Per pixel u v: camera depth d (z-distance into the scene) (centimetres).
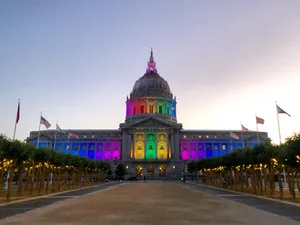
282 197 3494
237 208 2367
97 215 1939
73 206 2475
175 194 3891
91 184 7456
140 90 16575
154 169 13112
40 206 2517
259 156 4112
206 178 7888
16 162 3562
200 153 14575
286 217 1920
